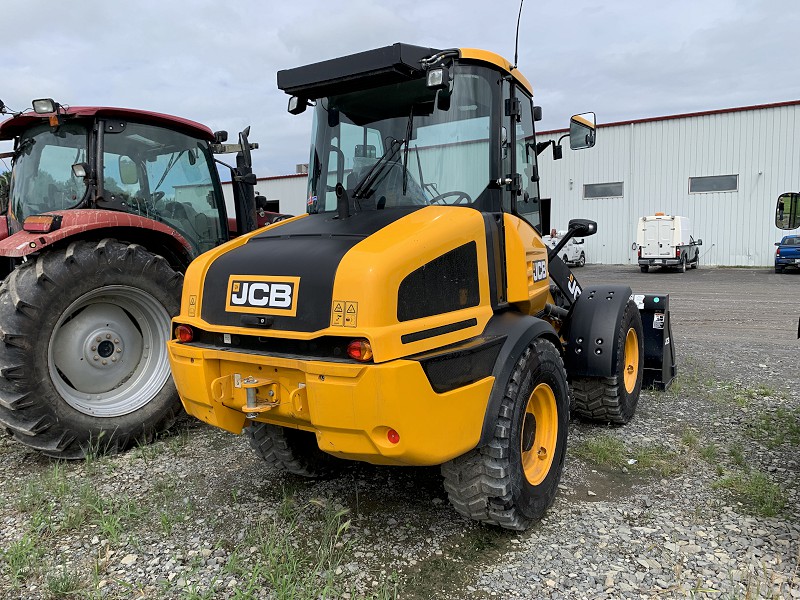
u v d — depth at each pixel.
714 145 23.31
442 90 3.45
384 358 2.58
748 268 22.59
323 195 3.83
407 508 3.59
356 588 2.80
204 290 3.25
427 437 2.70
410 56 3.30
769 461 4.18
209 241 5.96
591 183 25.69
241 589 2.80
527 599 2.70
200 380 3.11
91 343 4.64
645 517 3.42
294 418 2.93
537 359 3.35
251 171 6.48
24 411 4.18
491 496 3.09
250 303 2.99
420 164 3.49
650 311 5.93
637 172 24.77
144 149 5.32
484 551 3.11
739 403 5.55
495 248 3.42
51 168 5.09
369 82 3.53
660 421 5.09
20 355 4.13
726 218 23.47
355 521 3.43
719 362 7.27
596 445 4.43
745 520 3.35
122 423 4.58
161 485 3.92
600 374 4.55
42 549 3.13
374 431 2.61
